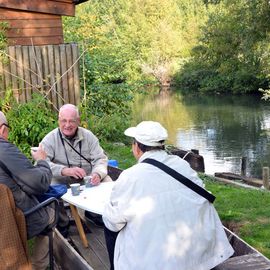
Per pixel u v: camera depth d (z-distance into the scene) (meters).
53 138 4.72
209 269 2.88
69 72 8.46
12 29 8.89
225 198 6.24
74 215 4.27
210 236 2.90
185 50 51.34
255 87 36.66
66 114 4.61
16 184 3.24
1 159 3.19
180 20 57.09
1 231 3.12
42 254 3.88
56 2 9.09
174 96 39.84
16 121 7.76
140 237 2.82
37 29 9.09
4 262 3.13
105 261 4.07
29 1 8.85
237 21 25.89
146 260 2.78
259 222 5.30
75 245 4.38
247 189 7.08
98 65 11.84
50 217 3.58
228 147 18.80
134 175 2.91
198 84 43.97
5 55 8.04
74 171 4.52
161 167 2.93
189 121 25.36
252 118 25.44
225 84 39.31
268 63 26.58
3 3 8.67
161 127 3.10
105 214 2.97
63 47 8.40
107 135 10.65
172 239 2.80
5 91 8.04
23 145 7.61
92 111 10.92
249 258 3.46
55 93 8.41
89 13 14.64
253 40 24.81
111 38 13.67
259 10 23.78
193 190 2.92
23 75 8.20
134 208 2.85
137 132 3.05
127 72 13.36
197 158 9.73
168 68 48.56
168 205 2.84
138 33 52.19
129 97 12.11
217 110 29.23
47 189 3.40
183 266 2.80
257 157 16.98
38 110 7.96
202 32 34.72
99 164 4.66
